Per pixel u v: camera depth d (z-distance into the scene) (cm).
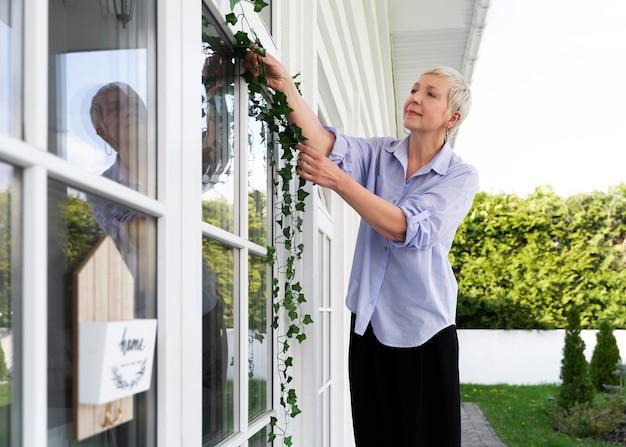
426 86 247
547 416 1108
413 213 228
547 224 1287
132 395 120
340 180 217
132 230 124
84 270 105
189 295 142
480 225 1308
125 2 126
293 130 222
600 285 1273
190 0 147
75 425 102
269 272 223
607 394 1152
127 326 108
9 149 88
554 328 1295
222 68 186
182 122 142
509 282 1305
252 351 204
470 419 1098
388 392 255
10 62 92
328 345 410
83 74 112
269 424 218
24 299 92
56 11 104
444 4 555
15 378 91
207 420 165
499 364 1312
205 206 168
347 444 445
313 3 277
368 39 542
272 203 229
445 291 251
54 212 100
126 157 125
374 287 249
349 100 444
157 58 136
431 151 253
